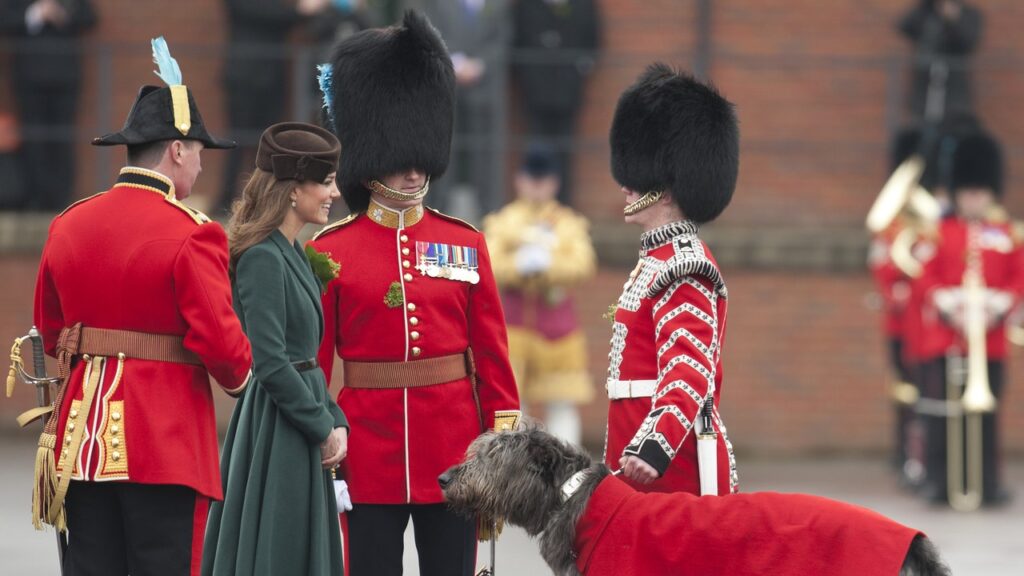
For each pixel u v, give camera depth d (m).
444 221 21.81
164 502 19.38
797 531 17.11
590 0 45.09
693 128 20.50
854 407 44.59
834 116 46.00
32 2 44.62
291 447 19.77
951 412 38.78
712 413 19.45
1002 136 46.31
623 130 20.81
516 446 18.30
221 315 19.08
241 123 44.22
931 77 45.75
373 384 21.11
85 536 19.77
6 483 37.34
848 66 45.91
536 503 18.17
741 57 45.78
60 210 45.16
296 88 44.09
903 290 41.19
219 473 19.98
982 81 46.22
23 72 44.66
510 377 21.59
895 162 42.44
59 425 19.56
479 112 45.78
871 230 44.22
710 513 17.50
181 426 19.42
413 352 21.03
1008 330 39.88
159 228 19.39
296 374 19.61
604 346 44.06
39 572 28.34
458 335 21.47
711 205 20.59
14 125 44.88
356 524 21.16
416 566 29.73
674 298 19.47
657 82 20.80
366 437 21.08
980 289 39.34
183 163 20.00
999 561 31.38
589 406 44.03
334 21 43.78
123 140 19.55
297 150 20.09
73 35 45.06
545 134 45.16
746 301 44.41
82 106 45.31
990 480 38.72
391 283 21.05
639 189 20.69
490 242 39.62
